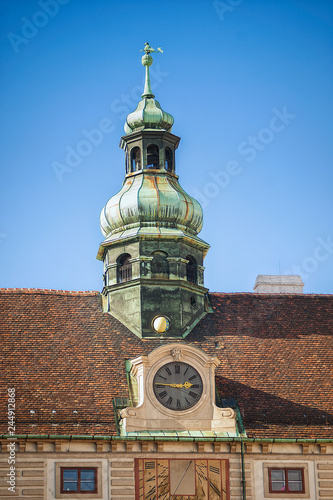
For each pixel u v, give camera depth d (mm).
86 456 79125
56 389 82812
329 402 84188
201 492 79500
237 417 82312
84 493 78562
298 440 80750
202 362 83062
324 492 80438
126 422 80375
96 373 84438
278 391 84812
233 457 80438
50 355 85562
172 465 79812
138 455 79625
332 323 91438
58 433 79312
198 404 82125
